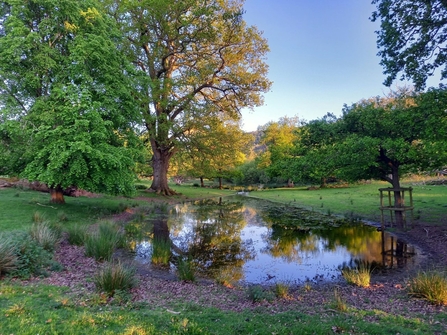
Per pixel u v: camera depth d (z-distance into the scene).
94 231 10.52
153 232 12.86
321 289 6.29
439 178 29.47
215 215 18.41
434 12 9.03
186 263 7.56
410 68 9.76
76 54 11.55
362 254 9.41
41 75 12.16
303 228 13.92
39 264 6.04
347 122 12.38
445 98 8.73
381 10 10.07
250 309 4.79
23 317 3.78
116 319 3.91
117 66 14.16
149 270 7.57
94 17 12.91
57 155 10.77
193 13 21.95
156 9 21.36
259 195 33.84
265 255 9.53
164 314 4.24
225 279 6.90
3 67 11.09
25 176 11.85
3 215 11.08
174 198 27.59
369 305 4.98
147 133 25.75
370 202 20.77
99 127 11.71
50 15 12.27
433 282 5.21
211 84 25.61
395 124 11.07
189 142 26.72
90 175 12.25
